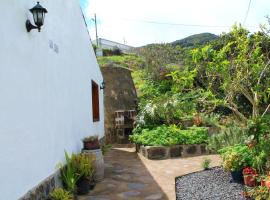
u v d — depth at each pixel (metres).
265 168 5.85
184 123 12.43
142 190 6.30
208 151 10.31
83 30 8.89
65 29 6.92
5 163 3.83
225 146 7.29
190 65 8.68
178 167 8.41
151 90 17.66
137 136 11.44
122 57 26.14
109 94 15.98
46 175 5.23
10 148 3.98
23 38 4.55
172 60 21.39
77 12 8.16
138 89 18.55
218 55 6.73
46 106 5.41
